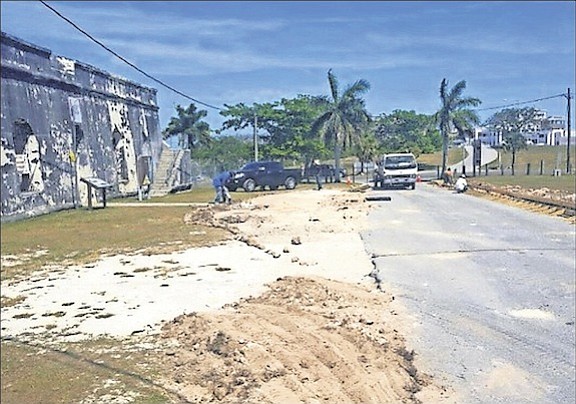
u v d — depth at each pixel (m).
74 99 26.67
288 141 53.06
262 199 26.05
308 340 6.25
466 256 11.44
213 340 6.37
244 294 8.76
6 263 11.96
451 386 5.43
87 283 9.86
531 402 5.10
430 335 6.80
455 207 21.16
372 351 6.08
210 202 26.42
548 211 18.59
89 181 24.25
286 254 12.12
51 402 5.14
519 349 6.34
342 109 44.66
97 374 5.73
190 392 5.25
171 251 12.85
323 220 17.78
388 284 9.23
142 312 7.94
